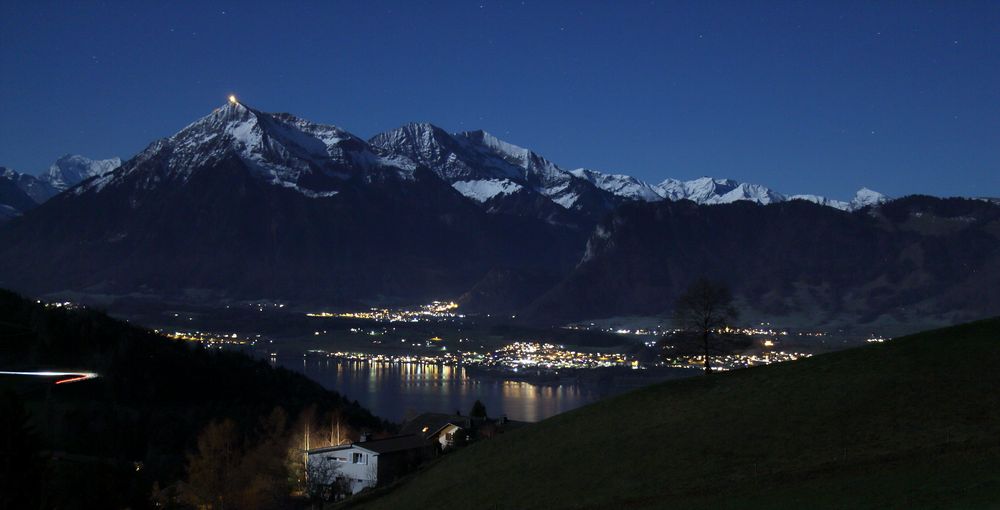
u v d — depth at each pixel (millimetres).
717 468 52344
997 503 36156
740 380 70375
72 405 119625
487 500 60969
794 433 54125
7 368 130875
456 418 128750
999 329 62031
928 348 61969
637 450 60281
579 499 54656
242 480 96750
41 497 65062
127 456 108312
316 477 96250
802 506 42312
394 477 99250
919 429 49406
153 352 147500
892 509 38812
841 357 66938
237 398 143375
